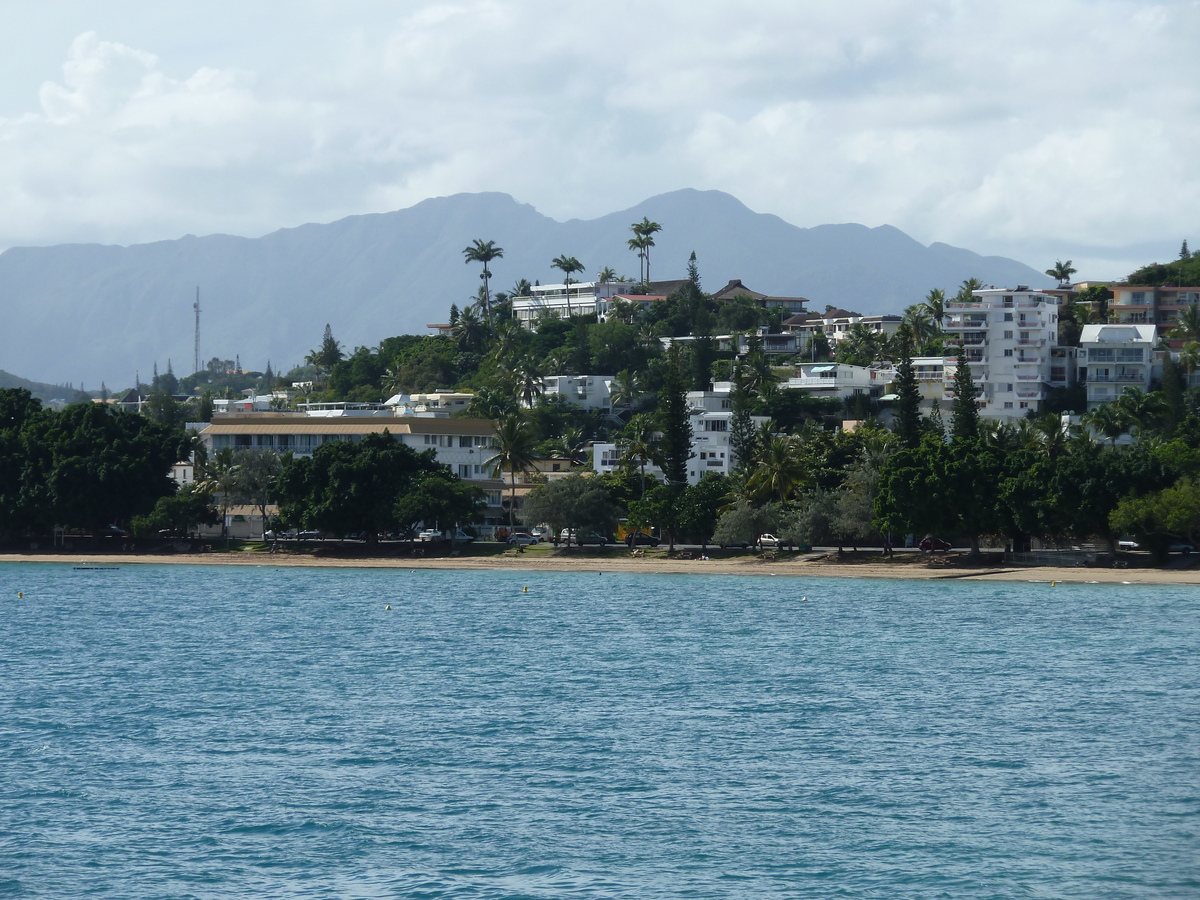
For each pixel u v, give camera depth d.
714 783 69.19
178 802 65.75
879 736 80.44
